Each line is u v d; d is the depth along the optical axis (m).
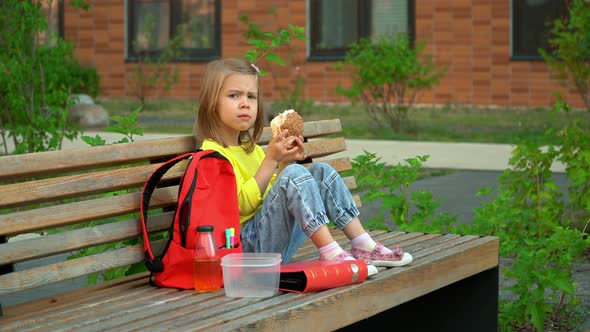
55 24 24.42
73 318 3.22
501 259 6.91
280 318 3.25
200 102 4.19
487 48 21.56
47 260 6.79
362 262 3.74
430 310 4.80
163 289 3.70
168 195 3.99
